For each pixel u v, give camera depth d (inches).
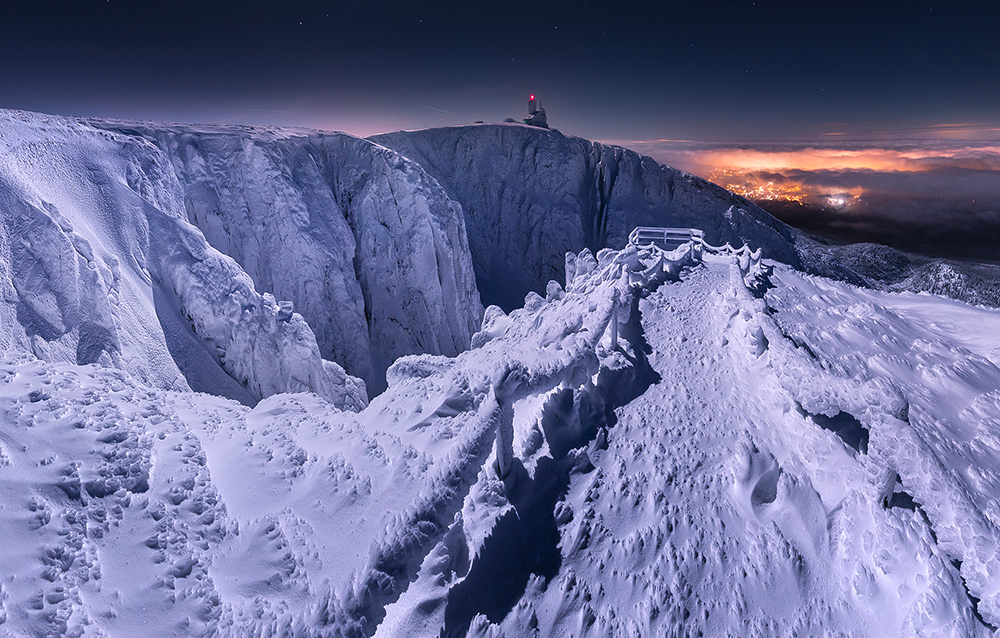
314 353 757.3
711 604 210.8
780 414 320.2
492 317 595.2
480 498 246.4
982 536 212.4
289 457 253.3
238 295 707.4
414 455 255.6
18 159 602.9
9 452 187.9
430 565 207.2
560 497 259.9
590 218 1839.3
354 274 1130.0
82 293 528.7
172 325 649.0
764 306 482.9
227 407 319.9
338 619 174.9
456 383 302.4
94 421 221.3
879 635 199.2
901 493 244.1
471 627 197.9
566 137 1904.5
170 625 165.8
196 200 987.9
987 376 409.7
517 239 1756.9
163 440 240.4
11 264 496.1
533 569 221.9
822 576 224.7
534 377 268.8
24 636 143.6
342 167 1215.6
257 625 171.9
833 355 420.5
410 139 1824.6
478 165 1813.5
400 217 1196.5
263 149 1065.5
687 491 265.0
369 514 221.9
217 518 209.5
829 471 265.9
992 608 190.1
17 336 468.1
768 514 253.9
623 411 337.7
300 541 207.5
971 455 297.0
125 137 825.5
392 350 1173.7
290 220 1047.6
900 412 276.2
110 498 194.1
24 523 169.0
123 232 665.0
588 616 205.2
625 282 507.5
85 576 166.9
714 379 379.6
